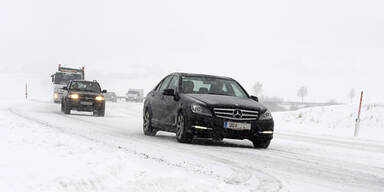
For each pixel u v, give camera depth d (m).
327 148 18.78
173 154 13.09
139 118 35.31
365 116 34.06
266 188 8.75
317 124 34.97
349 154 16.73
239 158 13.11
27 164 8.07
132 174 7.75
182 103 16.69
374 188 9.46
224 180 9.33
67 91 35.94
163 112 18.25
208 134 15.90
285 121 37.41
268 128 16.41
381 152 18.38
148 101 20.08
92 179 7.07
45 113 32.72
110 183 7.13
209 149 15.05
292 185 9.23
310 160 13.77
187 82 17.98
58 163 8.28
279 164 12.34
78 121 26.47
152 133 19.91
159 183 7.30
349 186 9.53
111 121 29.09
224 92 18.06
